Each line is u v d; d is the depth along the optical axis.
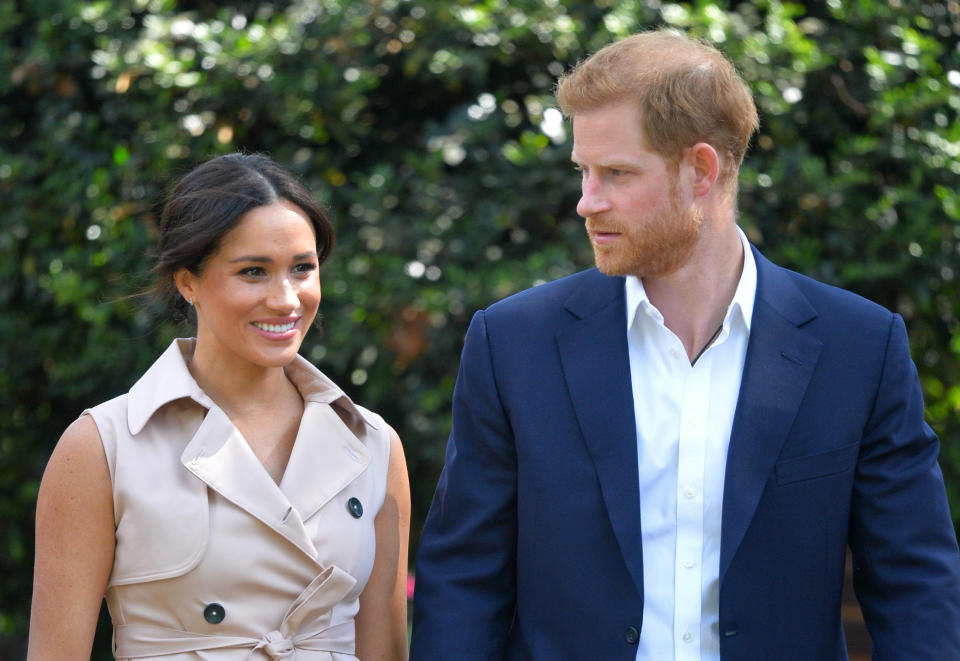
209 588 8.60
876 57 17.00
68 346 19.41
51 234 19.23
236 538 8.70
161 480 8.66
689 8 17.80
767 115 17.03
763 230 17.14
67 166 19.05
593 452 8.96
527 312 9.48
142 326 18.27
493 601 9.42
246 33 17.88
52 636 8.56
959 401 17.78
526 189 17.12
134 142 18.39
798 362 9.00
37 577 8.70
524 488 9.12
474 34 17.12
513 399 9.22
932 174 17.03
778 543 8.81
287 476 9.05
